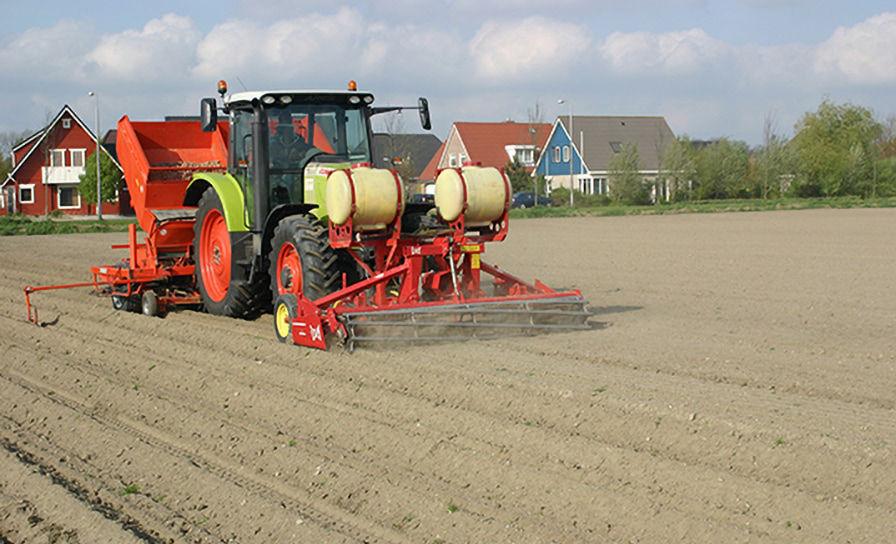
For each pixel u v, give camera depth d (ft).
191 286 44.09
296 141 37.76
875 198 191.72
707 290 49.24
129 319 40.78
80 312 43.75
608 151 225.35
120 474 22.49
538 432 22.90
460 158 244.83
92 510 20.08
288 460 22.58
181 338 36.52
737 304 43.98
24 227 120.26
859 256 66.69
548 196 197.98
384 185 32.83
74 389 30.27
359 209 32.48
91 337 38.04
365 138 38.86
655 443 22.27
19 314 44.52
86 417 26.66
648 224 113.80
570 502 19.38
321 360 30.81
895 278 53.47
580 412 24.34
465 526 18.65
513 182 211.82
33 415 27.48
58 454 24.04
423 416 24.76
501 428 23.39
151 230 43.24
